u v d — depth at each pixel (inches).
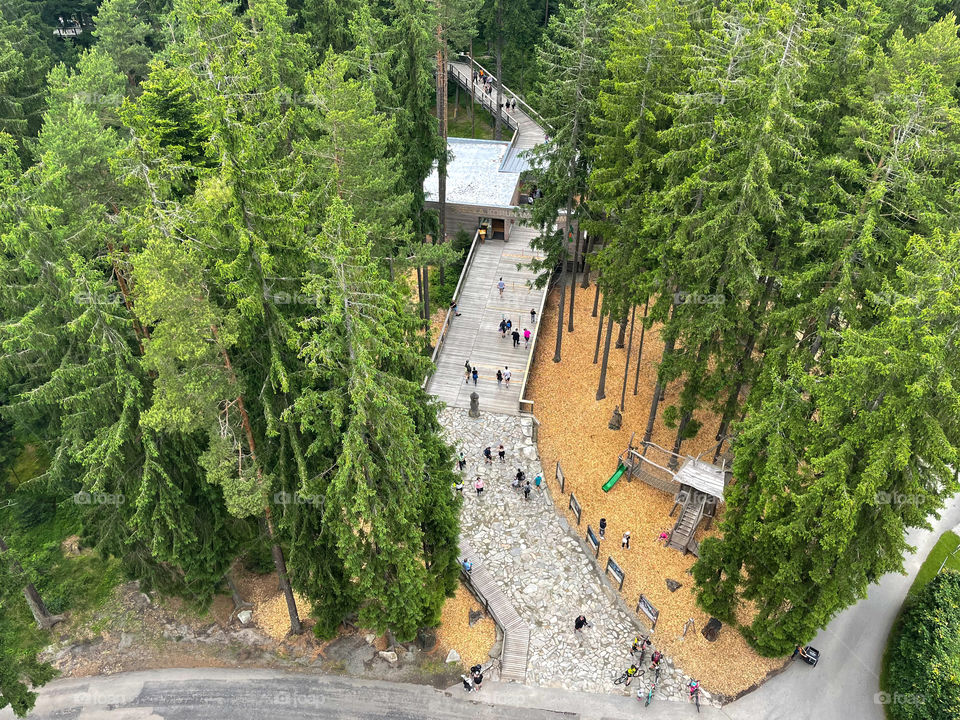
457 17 1852.9
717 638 1123.3
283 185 892.0
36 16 2159.2
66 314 950.4
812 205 1012.5
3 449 1316.4
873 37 1160.2
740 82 940.0
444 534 995.9
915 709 1006.4
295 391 849.5
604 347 1523.1
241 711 1019.3
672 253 1094.4
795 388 886.4
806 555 914.7
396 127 1424.7
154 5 2198.6
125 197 980.6
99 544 1015.6
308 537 910.4
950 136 1011.9
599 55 1353.3
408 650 1099.9
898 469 781.3
